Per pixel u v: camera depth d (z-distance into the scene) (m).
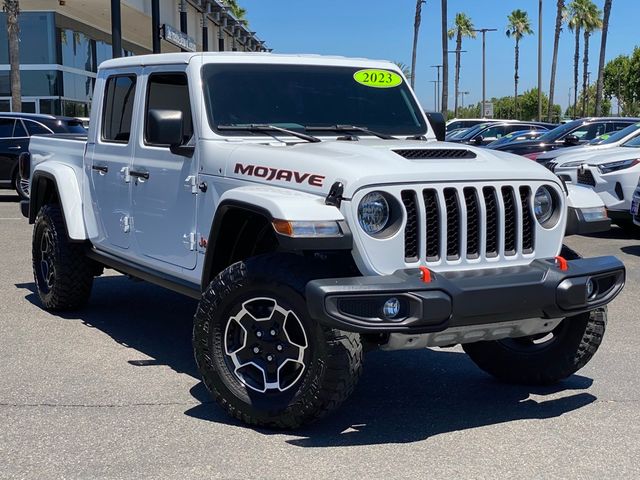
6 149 16.03
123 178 5.93
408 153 4.59
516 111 88.56
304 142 5.12
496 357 5.36
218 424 4.56
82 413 4.72
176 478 3.87
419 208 4.19
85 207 6.60
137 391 5.12
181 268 5.32
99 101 6.37
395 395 5.17
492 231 4.43
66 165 6.94
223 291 4.45
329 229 4.06
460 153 4.71
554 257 4.64
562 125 17.23
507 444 4.34
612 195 11.88
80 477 3.88
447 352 6.20
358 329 3.89
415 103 5.99
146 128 5.69
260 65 5.50
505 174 4.44
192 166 5.14
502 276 4.20
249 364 4.46
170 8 30.17
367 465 4.04
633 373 5.63
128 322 6.92
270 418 4.35
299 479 3.87
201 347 4.56
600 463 4.09
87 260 6.91
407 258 4.22
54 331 6.57
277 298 4.27
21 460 4.07
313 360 4.16
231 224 4.79
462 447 4.29
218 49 38.19
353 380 4.14
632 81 70.69
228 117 5.18
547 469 4.02
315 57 5.78
